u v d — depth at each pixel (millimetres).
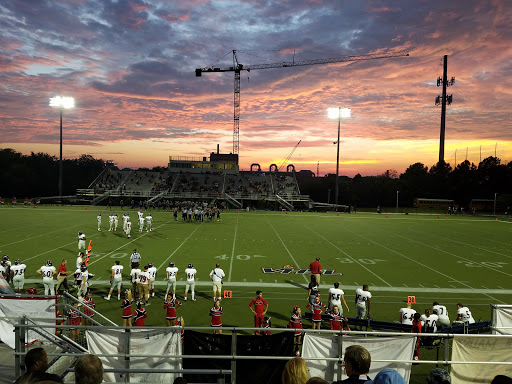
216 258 21500
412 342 6180
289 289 15953
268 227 36281
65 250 22625
